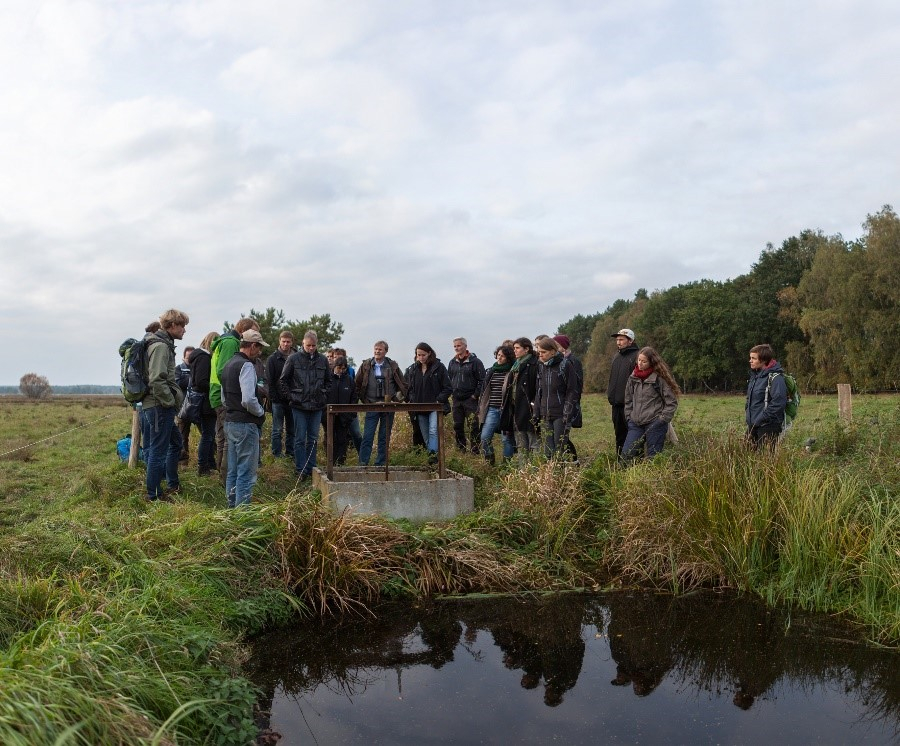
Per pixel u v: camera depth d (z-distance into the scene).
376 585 5.57
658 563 5.92
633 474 6.71
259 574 5.29
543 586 5.81
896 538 5.11
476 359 10.87
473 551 6.01
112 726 2.76
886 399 10.09
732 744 3.41
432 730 3.60
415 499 6.84
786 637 4.72
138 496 7.34
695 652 4.52
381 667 4.41
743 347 61.00
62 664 2.92
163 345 7.25
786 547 5.46
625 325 83.31
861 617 4.93
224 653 4.08
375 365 9.77
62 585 4.39
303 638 4.87
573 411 8.10
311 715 3.79
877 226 41.47
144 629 3.73
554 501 6.76
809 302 49.00
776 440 6.63
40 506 7.89
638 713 3.75
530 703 3.89
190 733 3.24
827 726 3.58
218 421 8.67
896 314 40.34
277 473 8.86
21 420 23.22
